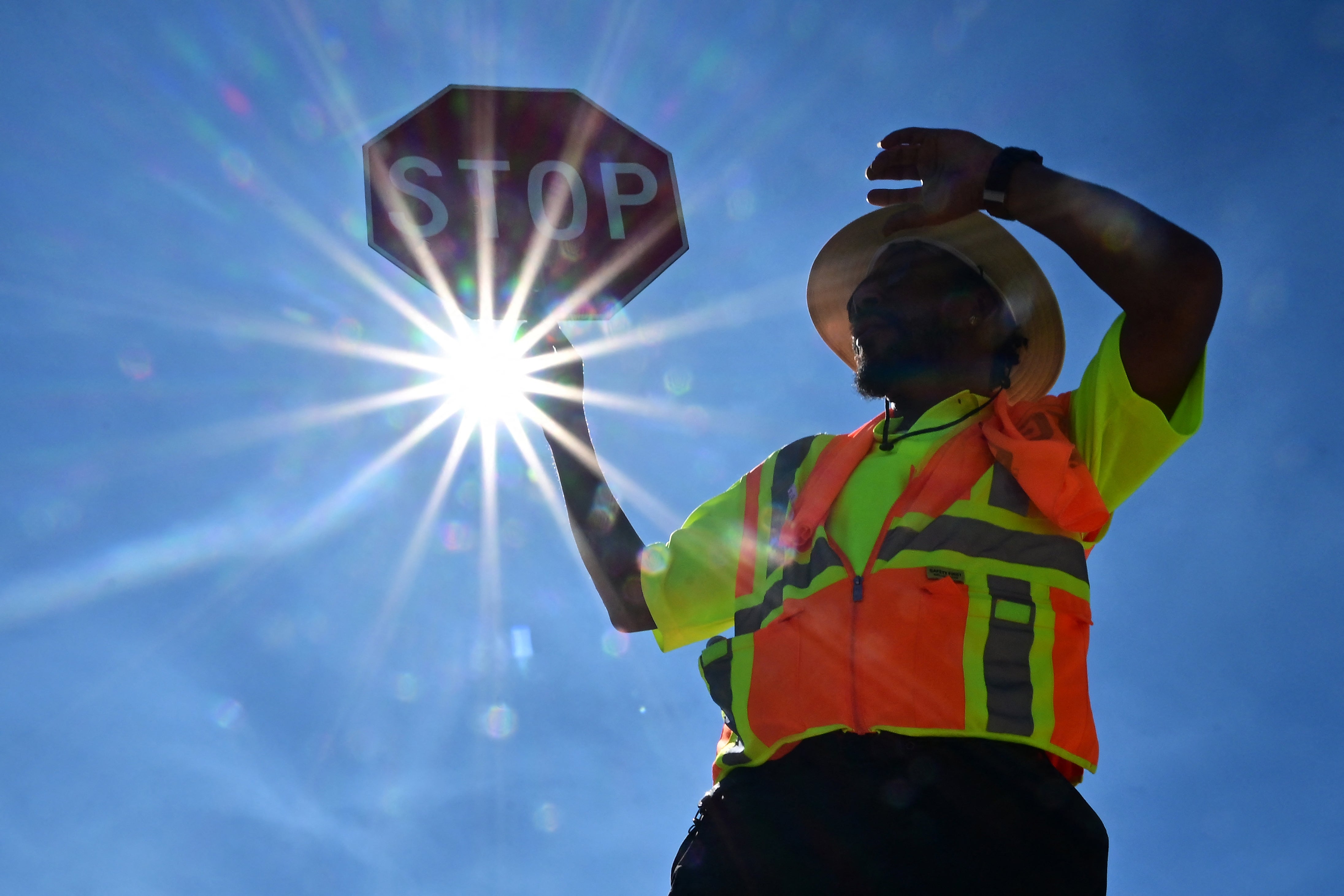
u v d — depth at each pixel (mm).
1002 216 3195
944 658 2852
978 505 3053
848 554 3070
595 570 3568
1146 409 3033
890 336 3574
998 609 2900
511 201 3461
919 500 3082
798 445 3559
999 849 2744
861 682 2865
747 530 3445
